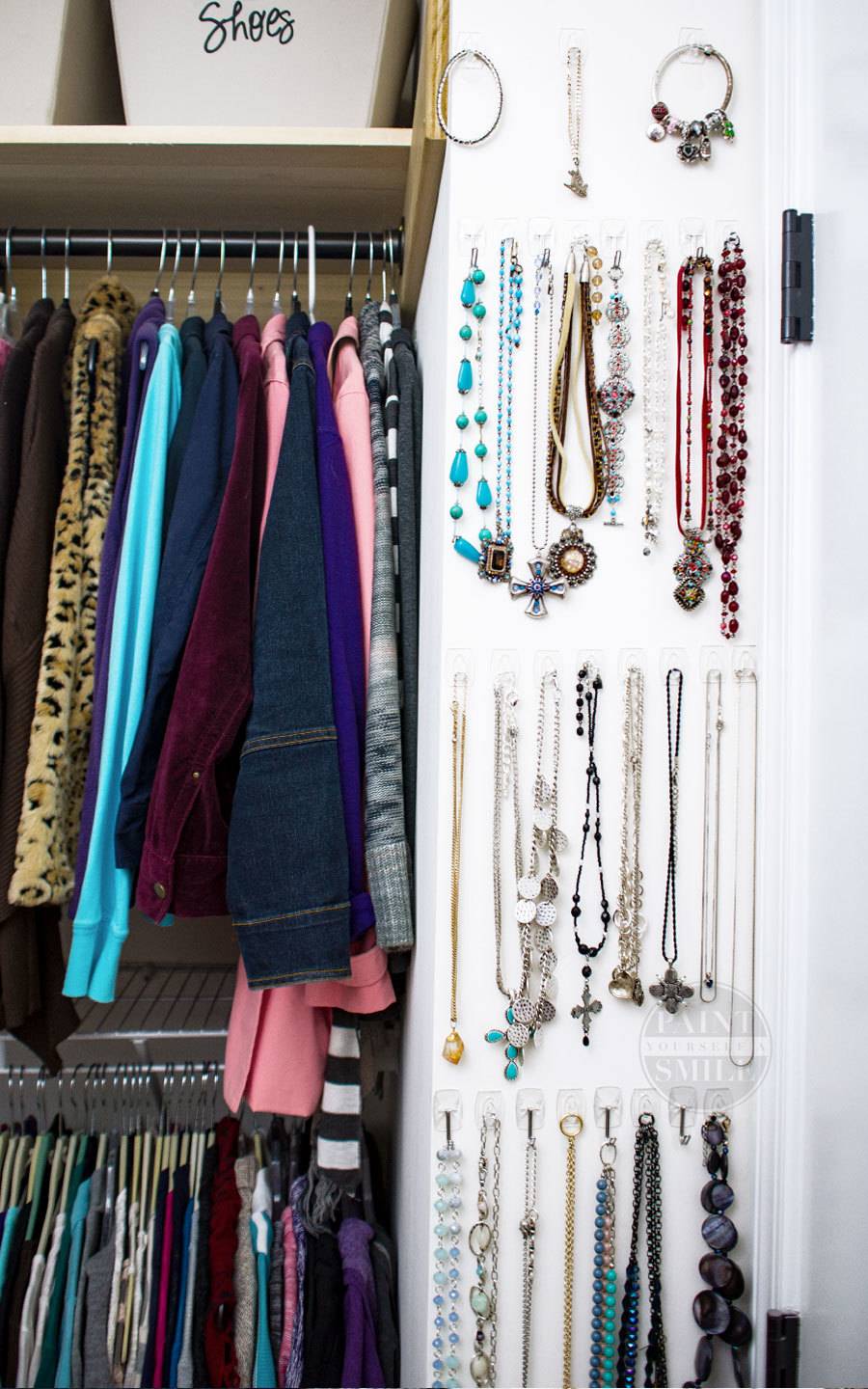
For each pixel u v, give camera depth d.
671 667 0.84
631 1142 0.83
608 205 0.85
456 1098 0.82
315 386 1.04
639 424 0.85
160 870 0.91
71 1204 1.13
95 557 1.06
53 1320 1.05
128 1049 1.46
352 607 0.99
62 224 1.29
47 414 1.05
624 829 0.84
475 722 0.83
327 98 1.17
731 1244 0.81
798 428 0.79
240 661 0.93
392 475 1.08
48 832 0.98
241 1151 1.19
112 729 0.97
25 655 1.01
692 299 0.85
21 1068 1.24
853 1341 0.68
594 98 0.85
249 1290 1.06
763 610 0.83
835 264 0.74
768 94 0.83
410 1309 1.01
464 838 0.83
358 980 0.95
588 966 0.83
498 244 0.84
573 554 0.84
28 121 1.14
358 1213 1.19
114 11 1.15
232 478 0.96
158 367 1.04
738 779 0.84
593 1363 0.81
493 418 0.84
